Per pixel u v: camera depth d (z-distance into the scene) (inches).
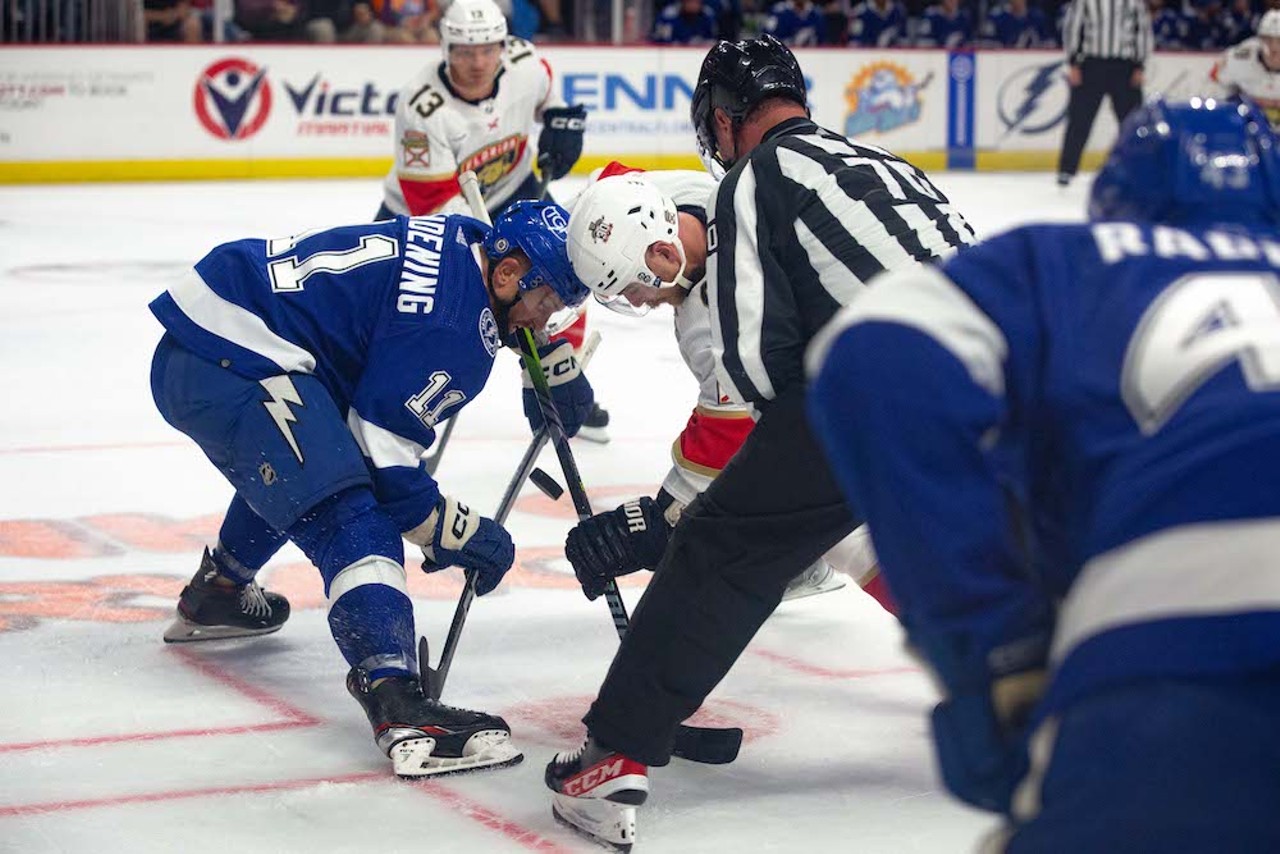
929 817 177.8
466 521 198.1
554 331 242.2
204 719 206.2
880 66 988.6
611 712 166.4
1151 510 83.4
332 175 912.3
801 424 161.2
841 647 238.2
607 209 178.2
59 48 853.2
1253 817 77.8
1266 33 766.5
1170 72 1070.4
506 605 256.4
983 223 756.6
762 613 166.9
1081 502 87.4
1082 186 940.6
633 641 166.4
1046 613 89.0
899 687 221.1
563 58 927.7
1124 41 885.2
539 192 419.8
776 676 225.6
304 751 196.1
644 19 995.3
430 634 241.3
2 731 200.2
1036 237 91.3
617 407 415.2
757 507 162.4
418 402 191.3
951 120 1009.5
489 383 447.8
